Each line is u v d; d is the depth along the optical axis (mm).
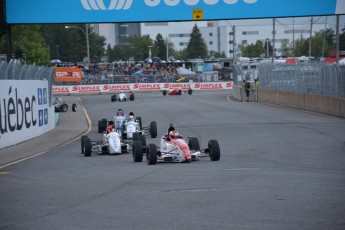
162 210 11430
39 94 35969
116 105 65438
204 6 32750
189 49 178500
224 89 103438
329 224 9875
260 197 12477
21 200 13266
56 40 154750
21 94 31922
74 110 57031
